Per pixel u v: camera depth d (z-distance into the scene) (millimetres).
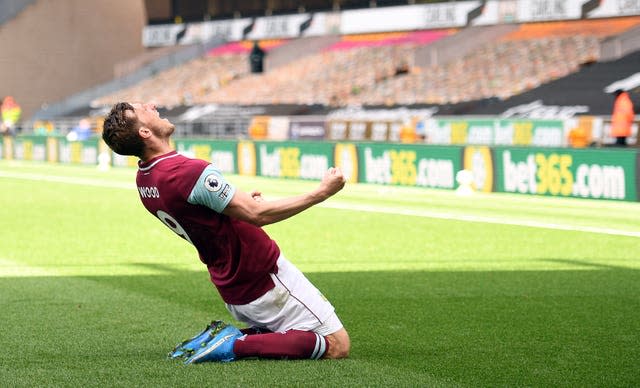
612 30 53375
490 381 6777
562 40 54000
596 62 49438
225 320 9312
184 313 9711
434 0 61500
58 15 74688
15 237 17188
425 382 6703
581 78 47250
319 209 22797
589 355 7672
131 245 16000
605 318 9359
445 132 39719
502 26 57656
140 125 6715
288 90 61375
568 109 43344
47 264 13711
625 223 19094
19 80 73500
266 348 7102
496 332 8664
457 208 22922
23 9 73500
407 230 18172
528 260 13883
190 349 7270
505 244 15875
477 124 38312
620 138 30625
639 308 9930
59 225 19297
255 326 7523
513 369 7160
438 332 8664
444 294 10891
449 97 51531
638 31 48906
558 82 47656
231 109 59688
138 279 12195
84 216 21234
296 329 7172
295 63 65625
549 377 6918
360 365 7188
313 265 13492
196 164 6664
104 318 9406
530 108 44750
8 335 8531
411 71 58156
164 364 7180
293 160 36094
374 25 64500
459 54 57125
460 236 17109
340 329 7273
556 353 7746
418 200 25469
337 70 61938
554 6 55344
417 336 8469
